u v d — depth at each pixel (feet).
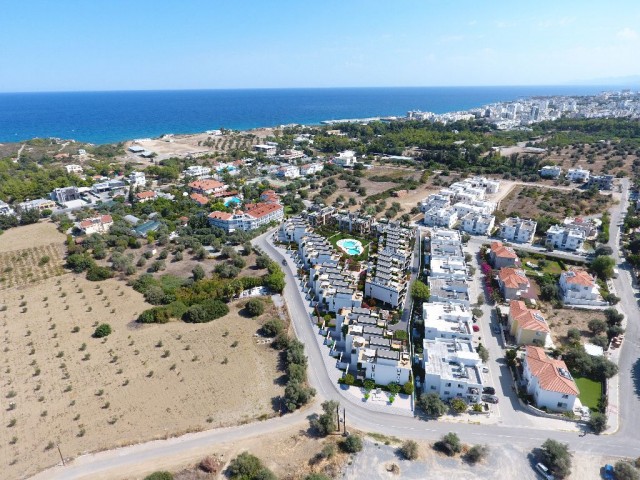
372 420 394.52
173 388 433.48
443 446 362.33
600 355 465.06
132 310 574.97
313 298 604.90
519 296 588.50
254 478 328.90
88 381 443.32
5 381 442.91
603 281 646.33
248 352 489.67
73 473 340.18
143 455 356.38
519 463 348.18
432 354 442.91
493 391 425.69
